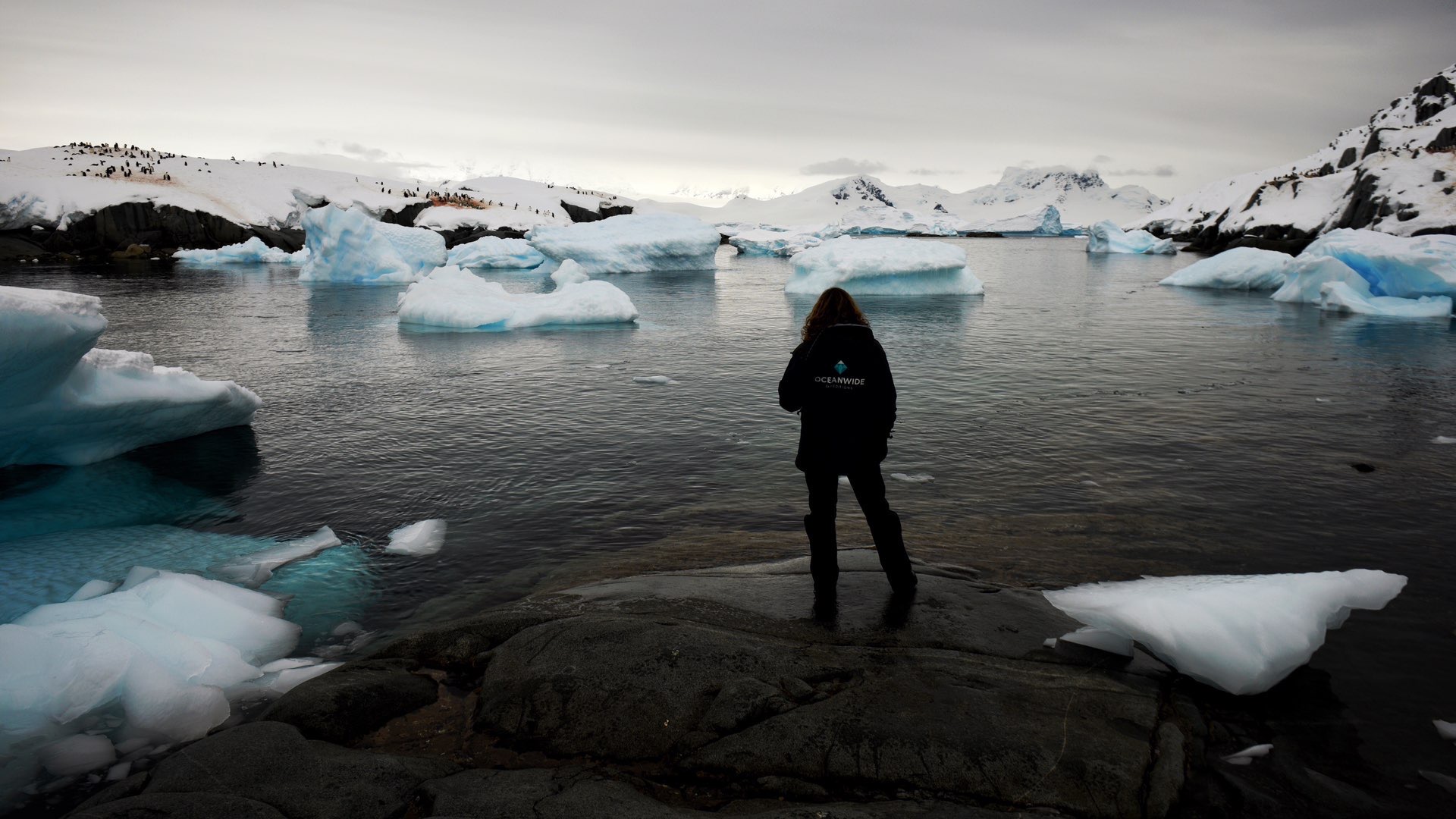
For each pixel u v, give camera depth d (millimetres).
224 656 3697
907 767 2711
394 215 74500
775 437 8117
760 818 2410
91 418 6715
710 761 2791
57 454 6910
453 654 3715
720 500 6180
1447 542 5023
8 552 5043
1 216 50969
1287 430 8188
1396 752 2871
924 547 4988
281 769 2707
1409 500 5902
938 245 26688
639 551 5074
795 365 4027
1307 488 6238
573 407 9578
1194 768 2775
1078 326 17656
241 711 3373
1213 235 62844
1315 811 2553
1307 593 3781
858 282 26453
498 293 20297
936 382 11047
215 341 15586
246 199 65312
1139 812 2520
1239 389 10414
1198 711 3115
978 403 9633
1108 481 6516
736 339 16125
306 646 3973
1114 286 30734
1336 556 4820
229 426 8461
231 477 6754
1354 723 3053
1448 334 15727
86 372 6672
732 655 3414
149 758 3027
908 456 7348
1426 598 4160
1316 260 22125
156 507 5996
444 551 5168
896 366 12484
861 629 3748
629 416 9070
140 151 76750
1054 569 4621
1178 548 4957
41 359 5758
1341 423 8461
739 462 7215
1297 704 3195
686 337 16484
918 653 3496
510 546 5250
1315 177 52312
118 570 4836
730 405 9680
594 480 6688
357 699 3254
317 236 33125
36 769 2932
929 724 2924
